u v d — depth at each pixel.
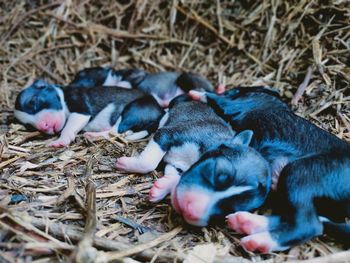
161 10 0.82
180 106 0.63
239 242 0.51
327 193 0.51
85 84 0.73
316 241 0.51
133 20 0.82
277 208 0.52
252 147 0.54
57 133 0.66
